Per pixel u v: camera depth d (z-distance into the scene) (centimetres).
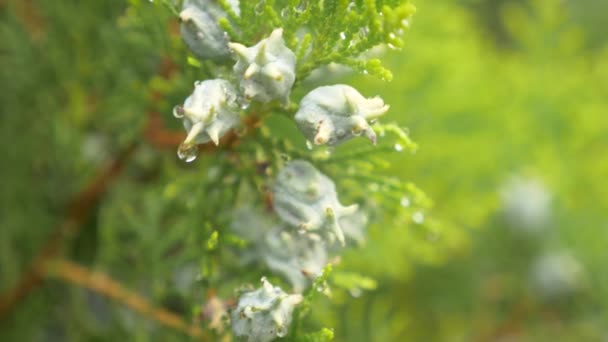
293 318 34
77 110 49
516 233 64
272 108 35
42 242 49
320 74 40
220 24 34
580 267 65
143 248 44
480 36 87
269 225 37
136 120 44
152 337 45
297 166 35
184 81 39
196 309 37
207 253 37
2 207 49
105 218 47
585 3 93
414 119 57
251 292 34
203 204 38
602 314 65
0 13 49
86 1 47
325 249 36
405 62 56
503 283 67
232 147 37
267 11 34
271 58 33
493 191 62
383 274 54
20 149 49
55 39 48
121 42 45
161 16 38
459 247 65
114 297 46
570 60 74
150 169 49
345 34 34
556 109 72
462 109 60
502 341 67
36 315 49
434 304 66
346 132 33
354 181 38
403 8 33
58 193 49
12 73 49
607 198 69
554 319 66
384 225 46
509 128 69
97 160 50
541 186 65
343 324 48
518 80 74
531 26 75
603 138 71
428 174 58
